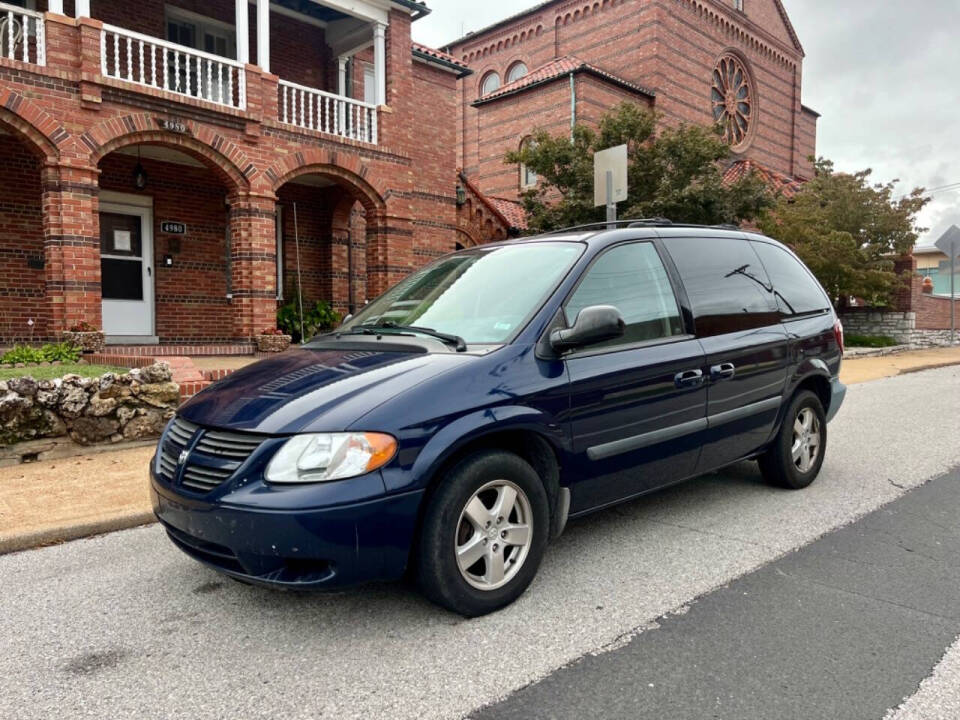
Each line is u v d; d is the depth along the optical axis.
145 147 12.27
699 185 14.67
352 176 13.38
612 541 4.38
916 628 3.21
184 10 13.35
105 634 3.26
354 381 3.37
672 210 14.95
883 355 18.42
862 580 3.75
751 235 5.48
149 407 6.95
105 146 10.37
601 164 8.58
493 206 17.64
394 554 3.07
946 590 3.62
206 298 13.73
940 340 22.34
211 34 14.00
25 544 4.43
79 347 9.61
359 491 2.97
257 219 11.98
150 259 13.05
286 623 3.34
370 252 14.02
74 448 6.46
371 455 3.02
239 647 3.11
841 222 19.34
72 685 2.82
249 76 11.77
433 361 3.48
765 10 27.78
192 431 3.43
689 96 23.78
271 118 12.11
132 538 4.61
